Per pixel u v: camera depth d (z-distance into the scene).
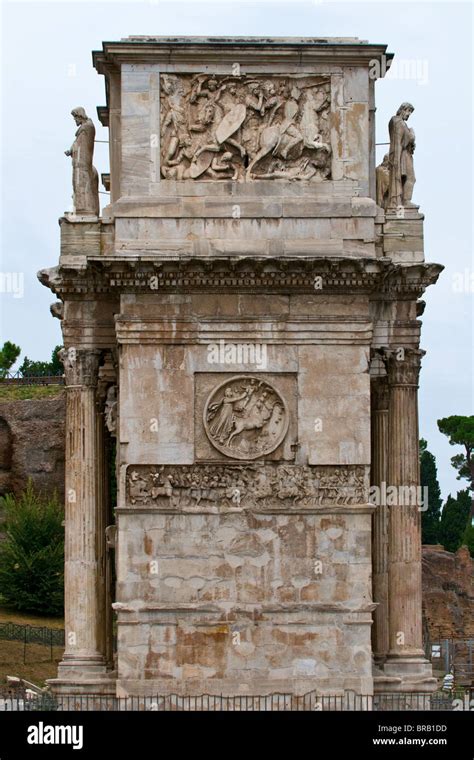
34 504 118.00
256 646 60.09
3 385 146.75
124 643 59.91
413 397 63.41
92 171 63.34
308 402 61.09
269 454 60.88
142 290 60.84
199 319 60.91
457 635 114.12
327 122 62.25
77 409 63.00
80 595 62.28
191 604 60.16
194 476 60.72
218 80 62.25
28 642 99.38
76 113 63.47
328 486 60.88
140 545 60.38
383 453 65.25
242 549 60.53
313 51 62.09
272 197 61.69
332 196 61.81
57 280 62.69
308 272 60.62
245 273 60.47
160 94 62.06
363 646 60.28
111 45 61.69
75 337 63.12
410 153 63.44
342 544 60.69
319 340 61.16
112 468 102.88
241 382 61.09
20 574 112.56
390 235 62.69
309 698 59.84
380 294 62.97
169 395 60.81
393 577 62.94
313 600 60.44
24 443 131.25
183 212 61.38
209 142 62.00
